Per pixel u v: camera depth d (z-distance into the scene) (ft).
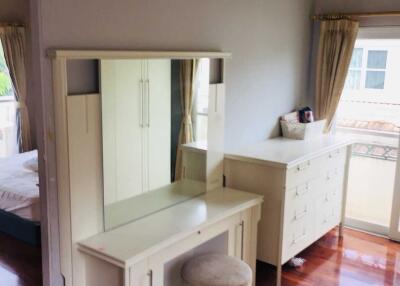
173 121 8.98
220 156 10.53
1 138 17.52
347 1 12.94
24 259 11.14
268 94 12.09
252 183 10.50
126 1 7.72
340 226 13.46
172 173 9.15
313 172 11.25
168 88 8.73
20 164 13.58
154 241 7.44
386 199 14.84
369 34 12.78
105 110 7.54
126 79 7.84
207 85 9.71
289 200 10.34
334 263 11.85
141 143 8.32
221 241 9.43
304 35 13.23
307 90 13.96
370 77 14.11
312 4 13.38
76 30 7.03
